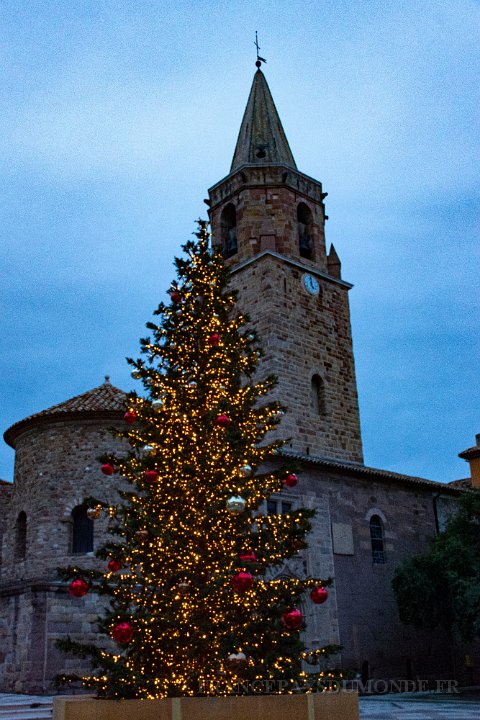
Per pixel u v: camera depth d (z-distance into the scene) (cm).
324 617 2908
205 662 1338
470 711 2127
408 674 3195
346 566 3111
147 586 1467
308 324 3662
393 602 3259
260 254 3591
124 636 1188
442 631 3475
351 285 4000
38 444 3203
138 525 1468
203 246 1802
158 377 1633
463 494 3153
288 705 1231
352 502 3275
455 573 2781
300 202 3928
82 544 3039
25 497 3188
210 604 1362
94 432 3142
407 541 3484
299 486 3048
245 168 3847
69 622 2433
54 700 1243
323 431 3512
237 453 1576
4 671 2438
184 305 1725
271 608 1428
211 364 1659
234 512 1330
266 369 3416
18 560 3136
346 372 3800
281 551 1544
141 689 1252
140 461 1541
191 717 1169
